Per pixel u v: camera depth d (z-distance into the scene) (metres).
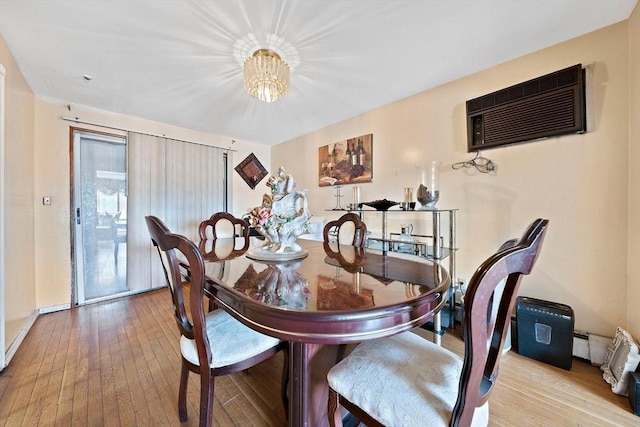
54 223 2.66
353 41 1.80
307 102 2.83
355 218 2.10
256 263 1.45
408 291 0.97
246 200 4.34
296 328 0.80
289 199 1.61
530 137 1.94
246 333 1.18
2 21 1.58
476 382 0.67
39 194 2.57
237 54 1.93
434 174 2.18
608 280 1.69
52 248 2.65
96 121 2.92
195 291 0.97
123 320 2.41
